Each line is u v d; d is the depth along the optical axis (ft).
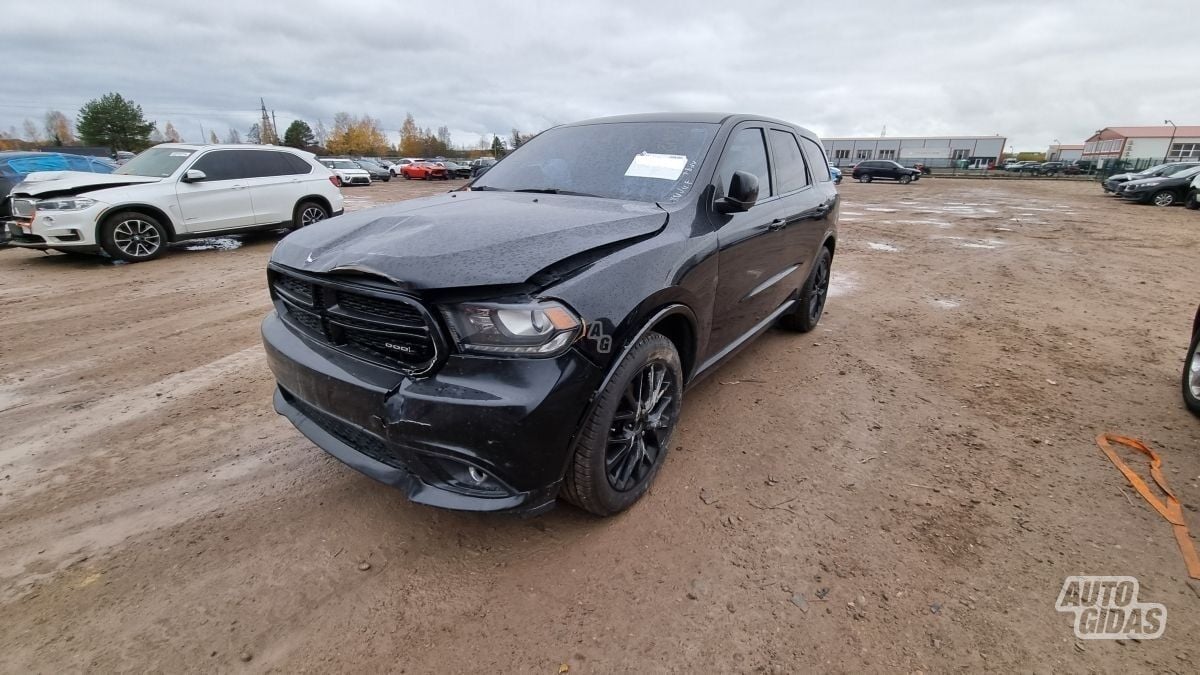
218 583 6.91
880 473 9.29
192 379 12.86
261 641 6.16
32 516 8.07
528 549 7.52
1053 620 6.46
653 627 6.36
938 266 27.20
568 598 6.75
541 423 6.25
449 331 6.21
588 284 6.64
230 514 8.15
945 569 7.22
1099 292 22.12
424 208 8.69
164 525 7.91
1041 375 13.42
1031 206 62.23
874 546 7.61
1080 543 7.68
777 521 8.09
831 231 15.61
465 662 5.95
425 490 6.67
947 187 103.24
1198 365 11.32
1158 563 7.32
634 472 8.23
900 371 13.60
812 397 12.08
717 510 8.31
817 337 16.10
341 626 6.36
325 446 7.58
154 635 6.20
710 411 11.38
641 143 10.54
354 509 8.26
